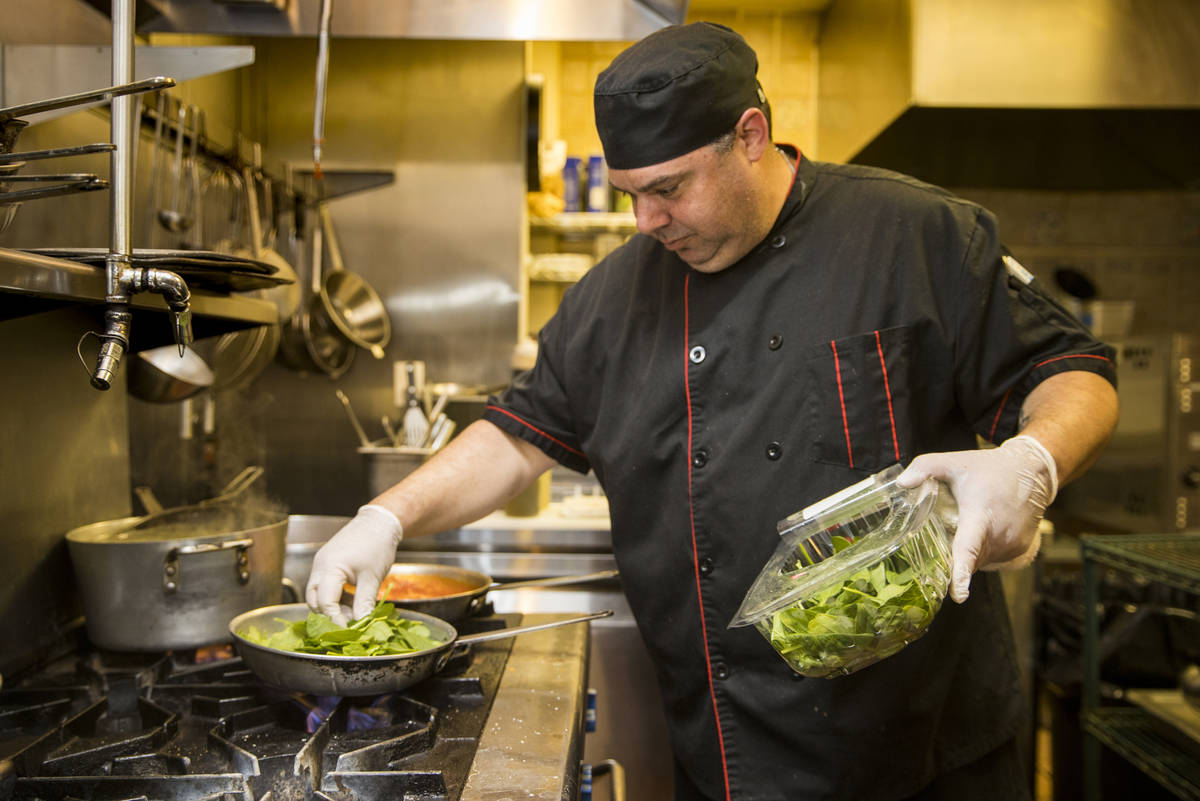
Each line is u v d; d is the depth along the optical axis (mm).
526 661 1228
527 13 1581
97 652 1202
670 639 1191
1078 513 3648
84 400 1316
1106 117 2549
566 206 3293
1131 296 3939
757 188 1063
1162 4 2424
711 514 1128
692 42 1012
